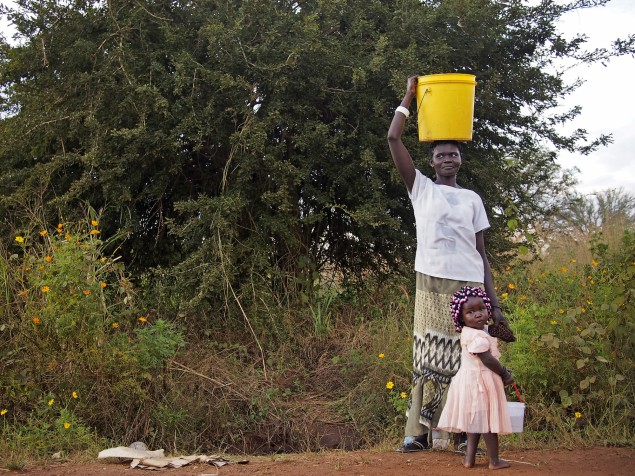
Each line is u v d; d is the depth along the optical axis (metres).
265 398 7.05
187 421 6.60
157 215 8.95
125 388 6.25
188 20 8.84
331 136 8.73
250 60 8.30
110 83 8.07
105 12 8.59
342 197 8.95
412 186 5.00
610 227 11.03
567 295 7.49
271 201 8.07
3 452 5.39
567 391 6.18
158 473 4.72
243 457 5.49
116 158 8.11
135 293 7.30
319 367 7.78
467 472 4.40
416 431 5.04
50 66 8.75
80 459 5.37
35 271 6.43
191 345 7.57
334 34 9.16
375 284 9.28
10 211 8.45
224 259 7.81
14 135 8.47
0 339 6.35
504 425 4.46
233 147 8.19
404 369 7.09
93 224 6.78
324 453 5.52
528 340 6.32
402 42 8.93
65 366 6.18
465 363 4.53
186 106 8.23
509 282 8.36
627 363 6.20
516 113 9.56
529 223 10.30
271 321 7.96
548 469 4.53
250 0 8.10
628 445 5.47
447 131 4.94
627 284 6.34
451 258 4.84
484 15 8.81
